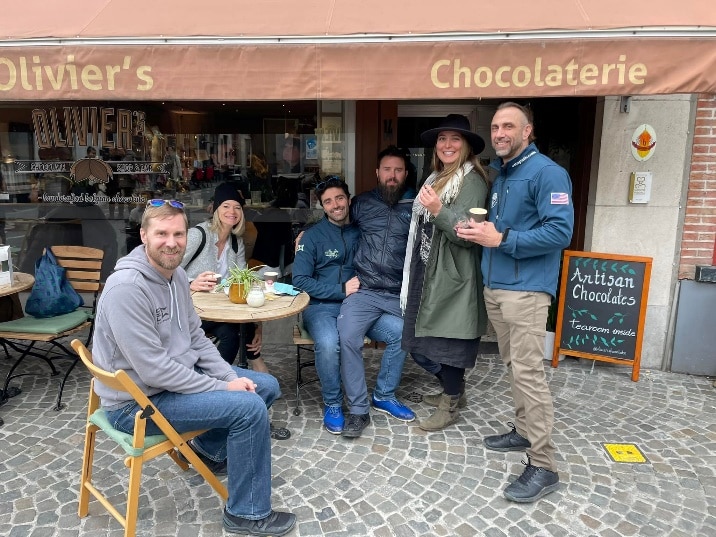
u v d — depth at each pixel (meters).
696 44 2.82
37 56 3.01
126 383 2.06
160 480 2.82
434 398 3.77
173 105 5.14
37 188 5.40
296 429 3.38
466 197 2.95
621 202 4.24
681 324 4.29
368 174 4.89
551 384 4.09
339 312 3.66
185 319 2.53
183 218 2.30
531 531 2.49
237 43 2.96
